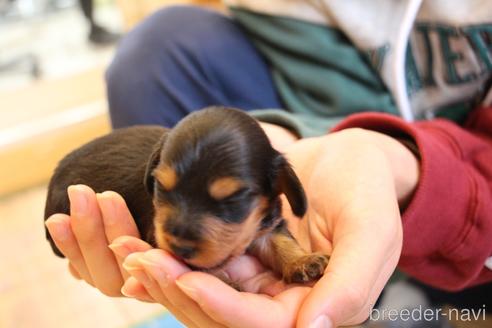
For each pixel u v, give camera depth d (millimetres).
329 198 257
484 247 289
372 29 374
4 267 604
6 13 900
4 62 867
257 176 247
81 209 257
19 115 762
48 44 912
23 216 686
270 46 406
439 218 281
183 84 395
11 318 530
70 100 781
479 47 357
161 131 308
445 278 306
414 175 281
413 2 345
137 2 868
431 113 392
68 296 555
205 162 236
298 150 293
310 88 395
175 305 232
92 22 898
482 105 377
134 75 395
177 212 236
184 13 419
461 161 312
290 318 223
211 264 240
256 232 259
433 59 379
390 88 385
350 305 216
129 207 289
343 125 312
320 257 252
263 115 357
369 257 224
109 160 302
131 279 244
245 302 219
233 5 417
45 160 741
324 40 384
